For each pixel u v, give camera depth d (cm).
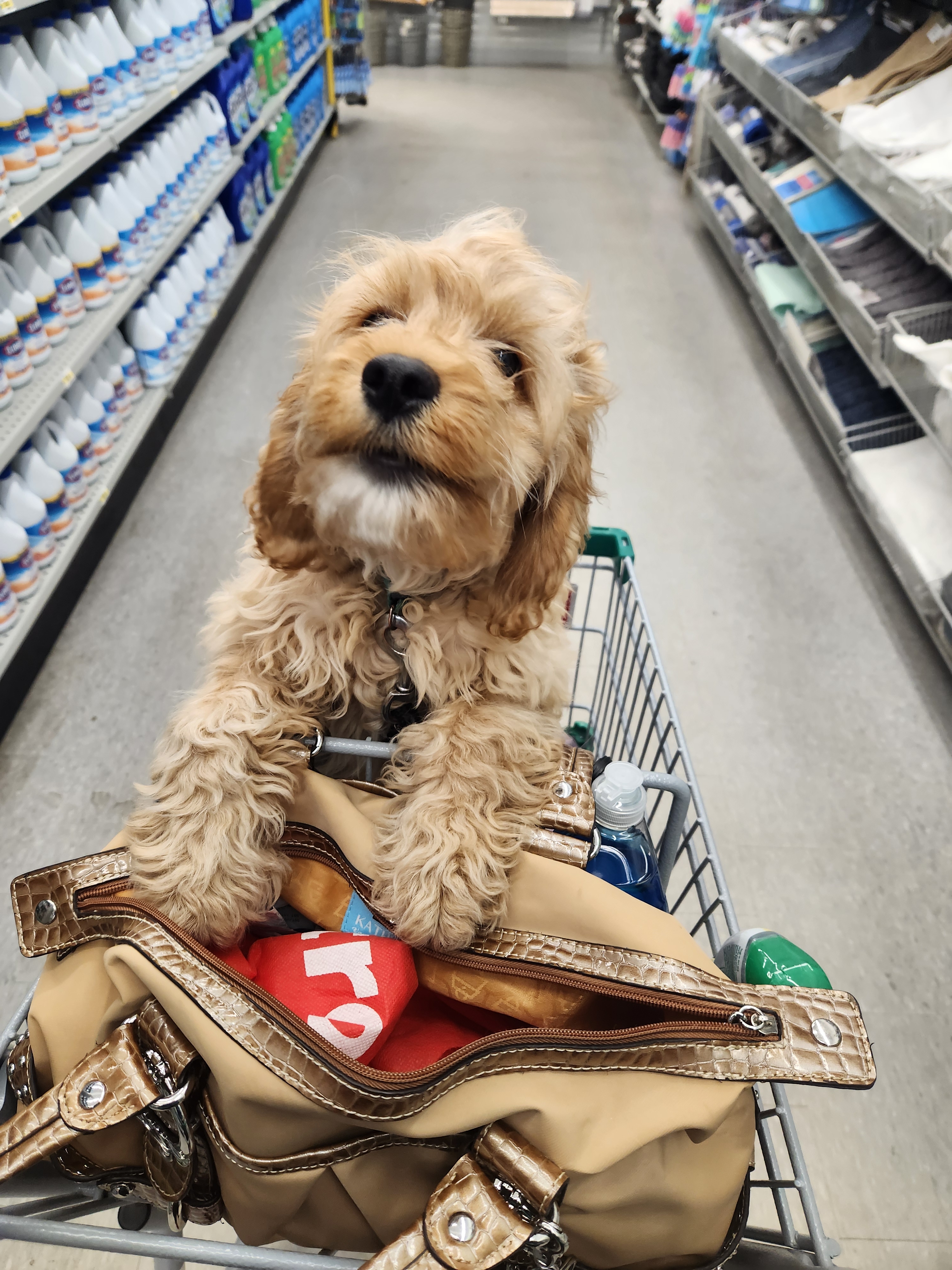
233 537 149
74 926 49
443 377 51
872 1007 94
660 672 70
